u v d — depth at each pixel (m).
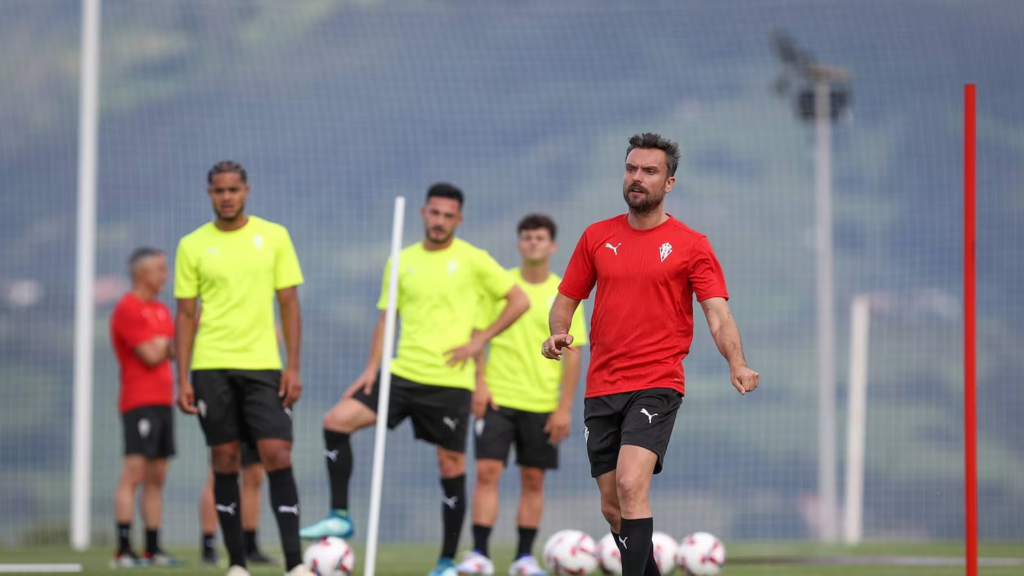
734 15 158.00
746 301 138.75
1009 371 131.88
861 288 139.00
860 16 154.62
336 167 141.12
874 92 150.88
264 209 137.50
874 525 111.44
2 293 134.62
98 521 90.31
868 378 130.38
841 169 147.62
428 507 103.88
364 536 99.94
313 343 124.00
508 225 138.88
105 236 135.62
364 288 128.88
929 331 135.12
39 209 139.88
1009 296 137.75
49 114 147.00
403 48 154.00
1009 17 153.25
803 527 112.44
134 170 142.50
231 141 143.12
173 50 152.75
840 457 121.81
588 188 142.38
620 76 154.12
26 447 122.88
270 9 157.00
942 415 127.38
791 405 128.38
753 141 149.00
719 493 117.50
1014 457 122.56
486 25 156.62
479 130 146.25
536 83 152.12
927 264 140.00
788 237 143.88
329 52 153.12
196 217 139.50
